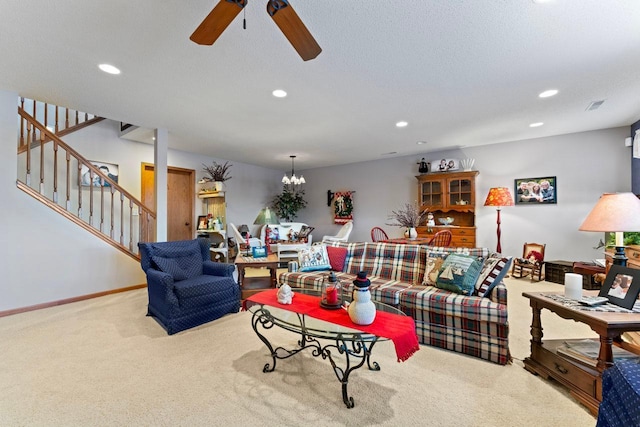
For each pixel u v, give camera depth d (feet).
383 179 21.94
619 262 6.45
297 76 8.80
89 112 11.85
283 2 4.53
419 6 5.83
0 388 6.07
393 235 21.49
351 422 5.14
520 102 11.01
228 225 22.03
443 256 9.62
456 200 18.49
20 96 10.37
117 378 6.47
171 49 7.36
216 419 5.21
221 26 5.06
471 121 13.24
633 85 9.57
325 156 20.88
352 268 11.41
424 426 5.04
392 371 6.81
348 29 6.54
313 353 7.60
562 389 6.10
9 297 10.35
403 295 8.48
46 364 7.04
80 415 5.29
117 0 5.61
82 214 14.96
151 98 10.43
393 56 7.70
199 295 9.56
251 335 8.81
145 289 13.89
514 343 8.25
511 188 17.37
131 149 16.88
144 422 5.13
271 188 25.88
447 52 7.53
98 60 7.88
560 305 6.08
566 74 8.77
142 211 14.34
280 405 5.59
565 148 15.88
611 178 14.85
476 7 5.88
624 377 3.60
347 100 10.68
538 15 6.13
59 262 11.59
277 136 15.49
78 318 10.09
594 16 6.17
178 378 6.49
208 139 16.07
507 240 17.53
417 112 11.99
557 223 16.16
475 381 6.40
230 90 9.77
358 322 5.86
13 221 10.43
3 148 10.09
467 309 7.48
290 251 20.63
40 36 6.79
